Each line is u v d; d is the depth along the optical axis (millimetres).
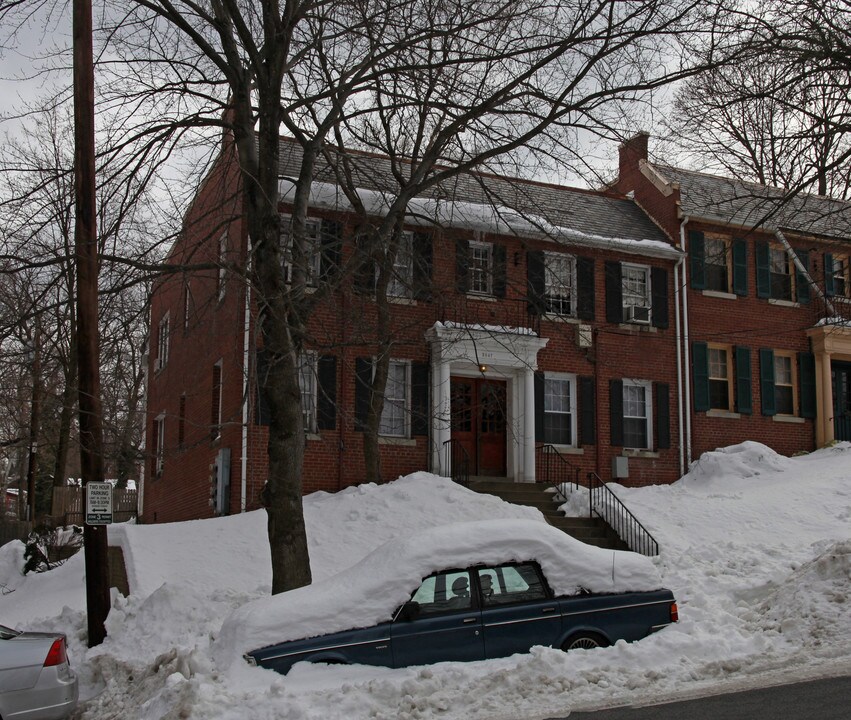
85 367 12258
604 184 15133
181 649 9469
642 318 25219
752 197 16281
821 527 18562
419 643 9375
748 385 26203
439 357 21844
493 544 10078
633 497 21328
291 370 13047
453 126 14664
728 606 13039
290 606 9398
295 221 14000
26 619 15453
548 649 9250
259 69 13953
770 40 13078
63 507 28062
